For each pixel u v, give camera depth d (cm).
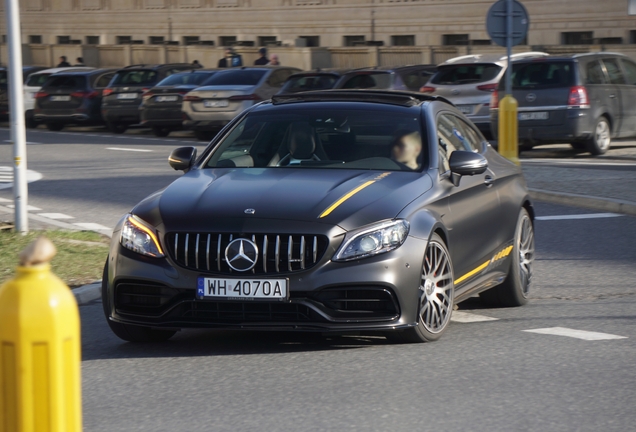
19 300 602
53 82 5728
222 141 1429
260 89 4641
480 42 8262
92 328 1380
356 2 9212
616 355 1173
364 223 1165
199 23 10575
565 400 989
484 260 1401
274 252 1147
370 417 939
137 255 1189
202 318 1166
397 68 4525
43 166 3712
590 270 1778
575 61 3628
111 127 5550
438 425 912
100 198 2811
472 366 1122
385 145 1352
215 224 1163
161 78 5447
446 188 1305
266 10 9962
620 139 4503
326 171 1309
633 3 3309
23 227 2042
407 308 1175
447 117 1477
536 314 1441
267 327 1150
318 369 1118
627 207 2431
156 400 1012
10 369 605
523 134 3684
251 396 1017
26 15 12500
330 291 1146
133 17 11219
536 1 7912
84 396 1033
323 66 8231
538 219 2373
